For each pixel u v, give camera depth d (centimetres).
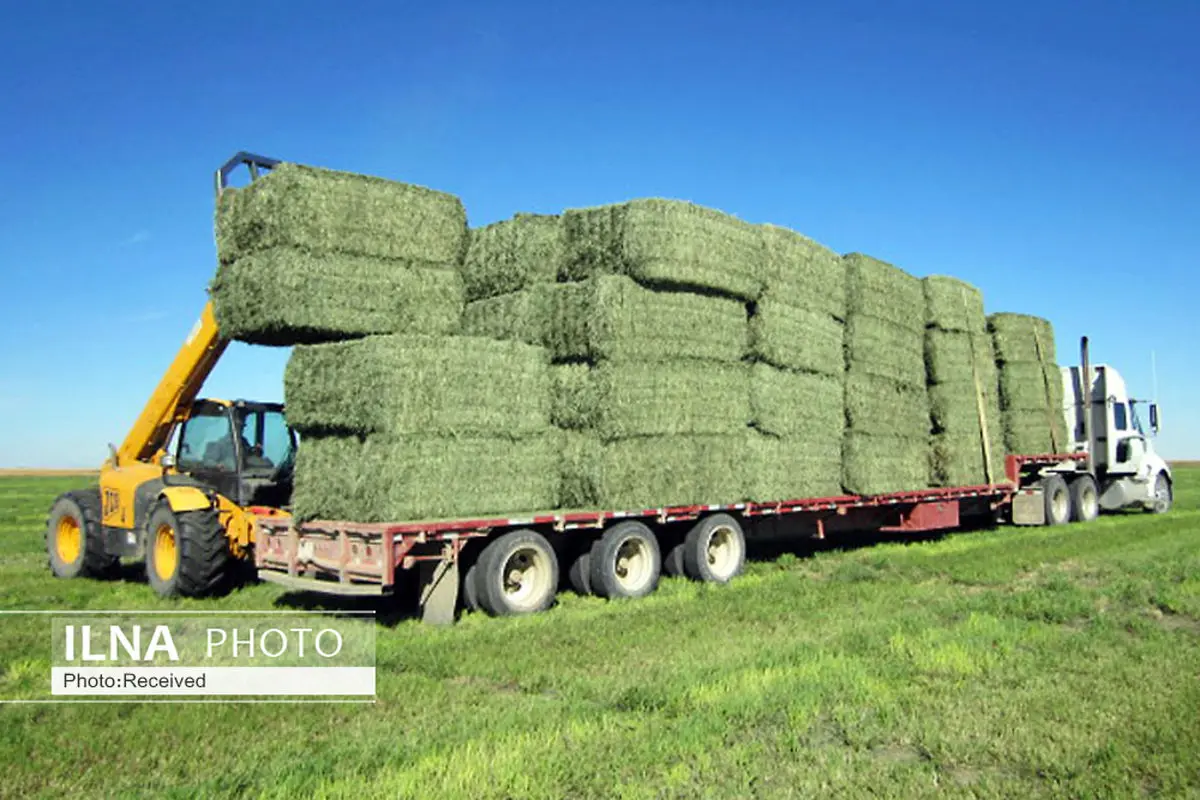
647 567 1039
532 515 939
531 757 487
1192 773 470
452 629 849
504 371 950
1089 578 1133
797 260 1209
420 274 1013
